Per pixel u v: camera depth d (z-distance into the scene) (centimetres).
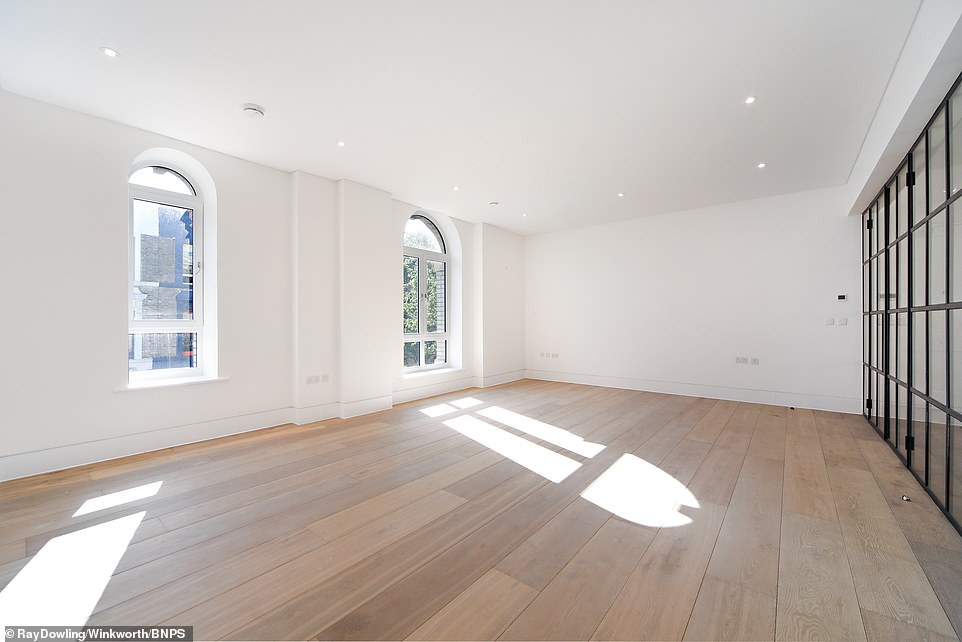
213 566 196
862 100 316
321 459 346
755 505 260
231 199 421
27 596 174
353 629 155
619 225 705
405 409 539
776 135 376
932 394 275
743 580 184
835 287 522
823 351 530
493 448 376
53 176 318
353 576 188
